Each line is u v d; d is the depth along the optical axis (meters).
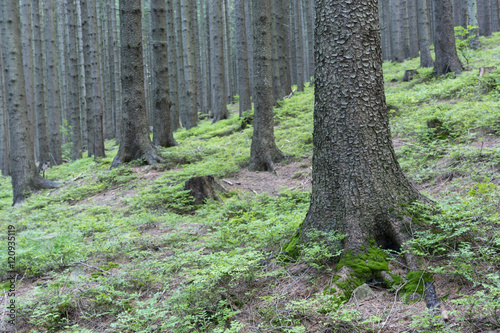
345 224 3.95
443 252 3.67
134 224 7.14
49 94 18.14
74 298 4.29
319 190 4.19
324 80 4.12
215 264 3.94
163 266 4.58
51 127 18.30
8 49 11.12
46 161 16.80
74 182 11.37
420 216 3.96
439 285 3.30
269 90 10.19
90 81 18.31
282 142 11.62
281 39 19.38
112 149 20.58
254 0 9.95
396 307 3.12
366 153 4.00
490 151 6.42
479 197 4.30
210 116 24.03
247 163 10.55
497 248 3.53
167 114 13.48
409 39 24.42
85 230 6.93
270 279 3.95
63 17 26.20
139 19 11.51
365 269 3.59
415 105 11.16
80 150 19.34
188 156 11.59
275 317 3.22
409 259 3.60
